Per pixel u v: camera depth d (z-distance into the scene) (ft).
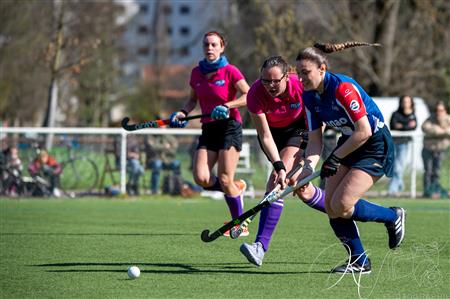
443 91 258.37
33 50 243.40
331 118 59.77
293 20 208.85
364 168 59.67
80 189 145.79
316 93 59.36
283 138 71.51
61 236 87.35
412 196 145.59
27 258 70.95
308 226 97.35
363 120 57.52
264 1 211.20
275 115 69.82
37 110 386.52
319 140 62.13
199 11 320.70
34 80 312.09
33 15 238.68
